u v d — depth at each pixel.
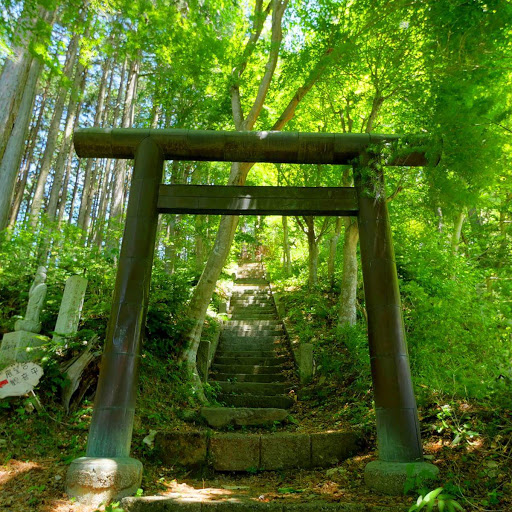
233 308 13.12
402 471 3.30
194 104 9.68
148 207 4.23
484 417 3.87
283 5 7.63
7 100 9.54
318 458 4.40
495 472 3.17
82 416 4.45
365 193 4.31
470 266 7.38
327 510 2.97
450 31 4.89
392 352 3.82
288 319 11.11
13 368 4.28
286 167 12.27
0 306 6.38
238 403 6.75
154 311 6.39
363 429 4.83
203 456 4.32
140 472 3.43
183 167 12.45
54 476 3.38
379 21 6.41
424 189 7.18
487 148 3.64
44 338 4.82
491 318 4.68
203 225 12.41
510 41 4.46
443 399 4.45
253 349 9.62
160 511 3.04
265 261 23.22
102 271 6.76
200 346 7.40
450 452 3.65
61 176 14.30
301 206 4.37
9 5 4.85
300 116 10.54
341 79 8.34
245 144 4.47
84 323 5.55
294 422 5.71
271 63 7.50
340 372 7.32
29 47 5.12
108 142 4.48
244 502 3.10
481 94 4.12
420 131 5.06
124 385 3.63
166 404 5.62
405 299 7.04
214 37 6.86
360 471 3.95
